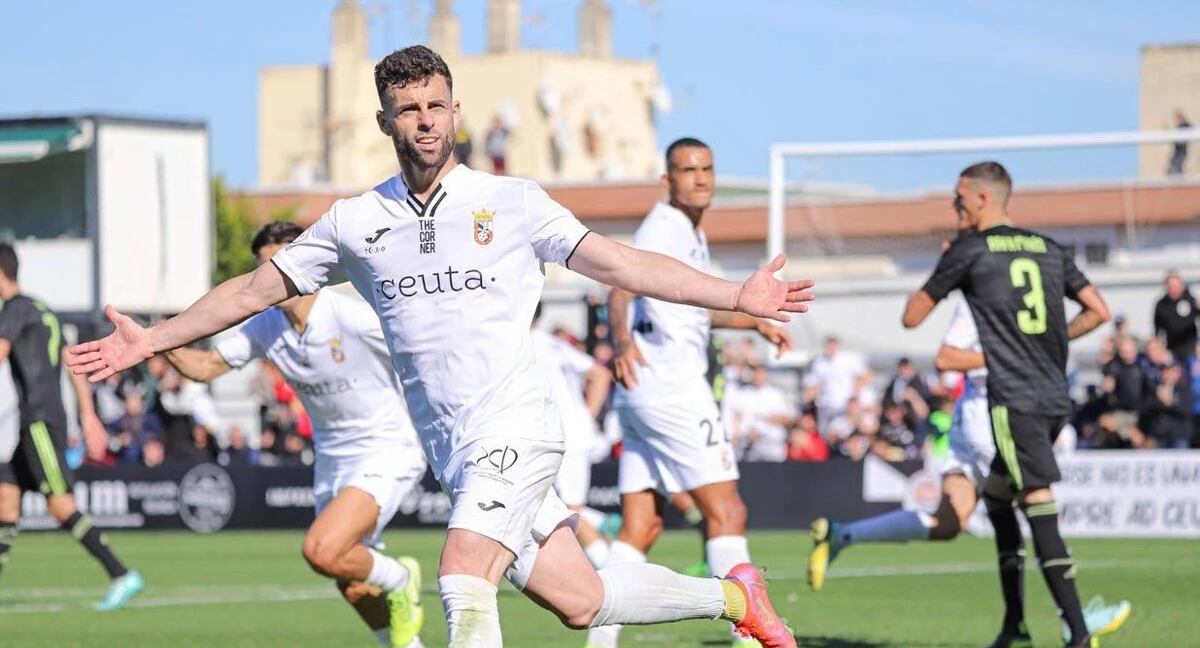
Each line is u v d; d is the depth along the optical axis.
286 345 12.82
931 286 13.23
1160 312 30.69
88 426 19.25
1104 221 38.25
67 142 42.41
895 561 24.55
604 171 94.25
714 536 13.55
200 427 36.25
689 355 13.58
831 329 39.78
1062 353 13.16
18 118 42.72
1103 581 20.36
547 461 8.93
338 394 12.82
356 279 9.12
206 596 20.50
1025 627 13.87
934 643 14.79
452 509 8.83
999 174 13.42
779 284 8.40
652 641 15.15
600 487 31.47
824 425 34.06
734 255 49.66
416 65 8.68
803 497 30.67
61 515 18.92
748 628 9.99
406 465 12.96
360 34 95.38
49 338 19.02
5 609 19.09
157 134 43.56
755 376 34.31
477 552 8.65
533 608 18.73
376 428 12.91
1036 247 13.20
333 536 12.48
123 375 37.66
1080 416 30.94
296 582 22.56
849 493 30.34
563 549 9.24
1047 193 38.53
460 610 8.55
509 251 8.82
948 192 38.66
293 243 9.09
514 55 93.06
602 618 9.36
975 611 17.53
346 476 12.97
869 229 39.47
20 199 44.91
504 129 73.00
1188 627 15.55
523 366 8.91
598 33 106.25
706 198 13.70
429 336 8.88
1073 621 13.09
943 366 14.34
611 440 32.22
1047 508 13.13
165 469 35.00
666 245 13.54
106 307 9.00
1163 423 29.59
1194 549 25.92
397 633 13.17
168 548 29.62
